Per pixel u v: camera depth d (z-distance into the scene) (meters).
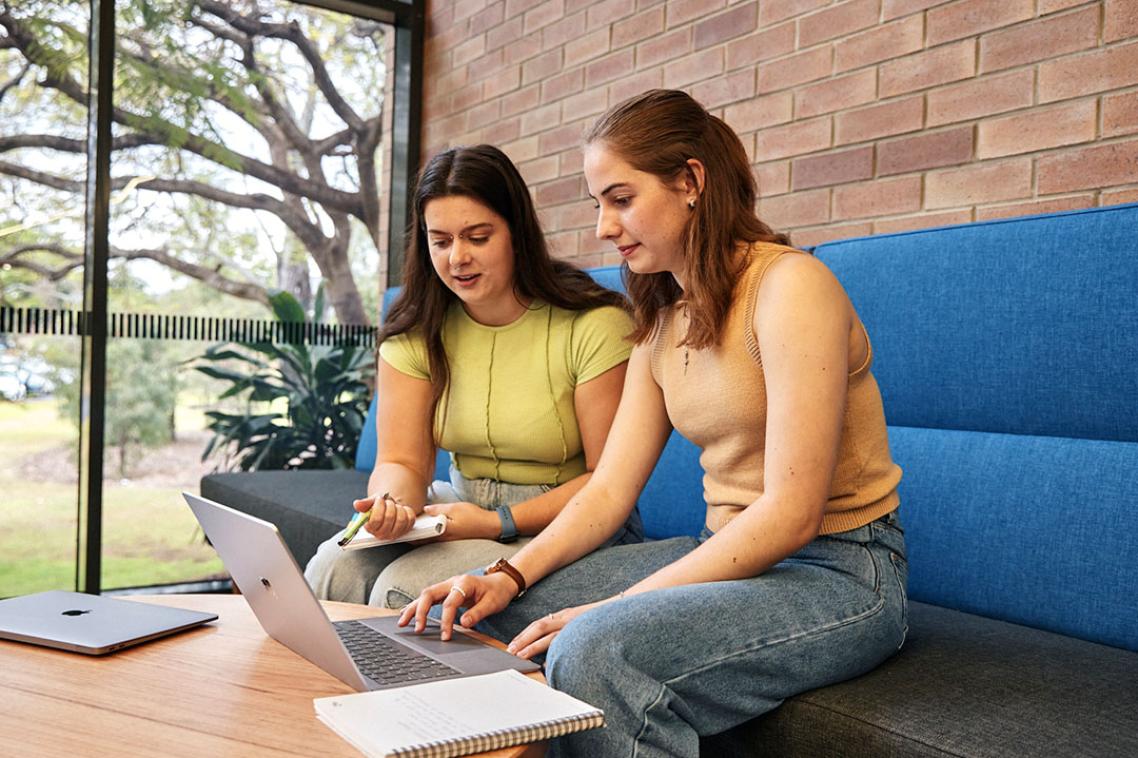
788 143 2.55
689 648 1.16
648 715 1.11
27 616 1.28
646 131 1.36
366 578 1.68
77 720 0.95
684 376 1.42
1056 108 1.97
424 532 1.62
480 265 1.77
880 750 1.10
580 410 1.83
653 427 1.56
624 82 3.10
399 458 1.90
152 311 3.57
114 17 3.47
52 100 3.41
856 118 2.37
